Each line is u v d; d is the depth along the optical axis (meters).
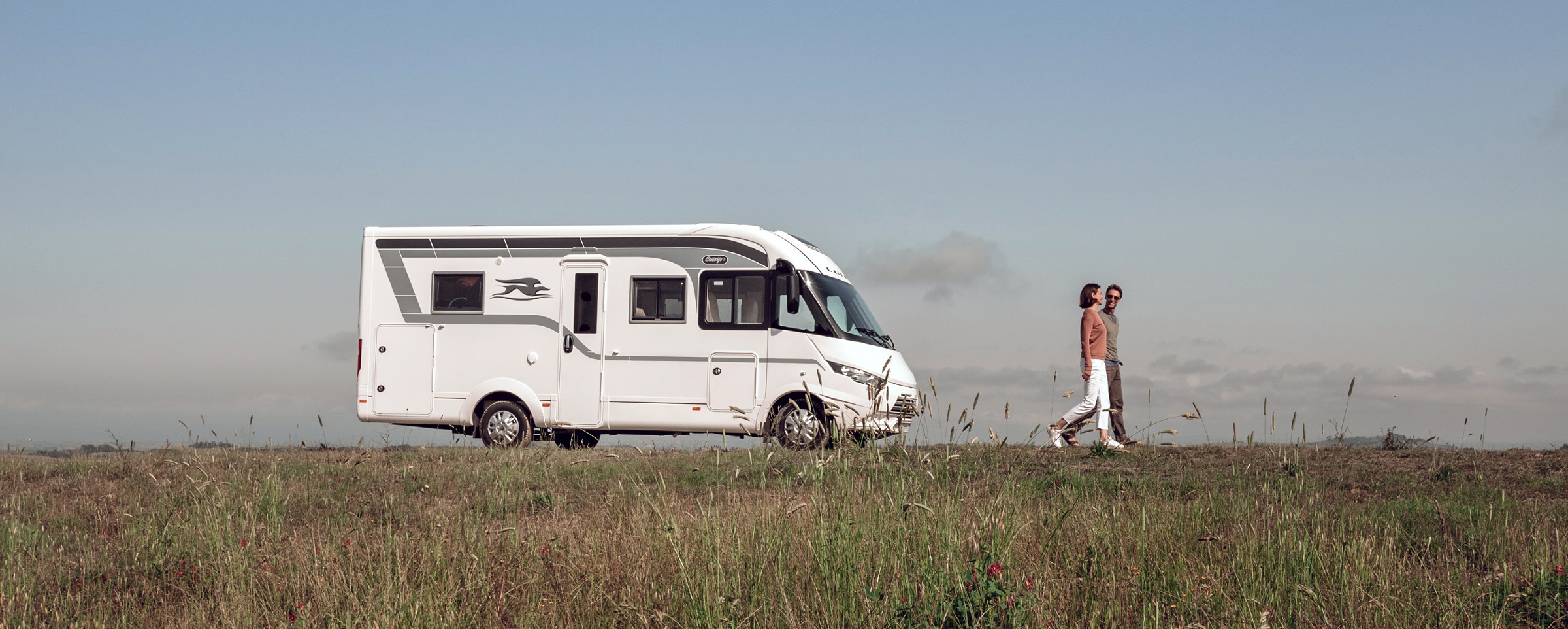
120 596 6.43
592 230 14.10
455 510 8.81
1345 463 10.04
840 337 13.49
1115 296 12.41
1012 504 7.47
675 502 8.13
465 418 14.10
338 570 6.30
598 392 13.89
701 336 13.76
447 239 14.32
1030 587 5.57
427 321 14.27
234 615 5.84
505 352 14.09
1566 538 6.82
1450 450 10.70
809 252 14.10
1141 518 7.13
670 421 13.75
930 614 5.07
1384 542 6.71
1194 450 11.06
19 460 12.43
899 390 13.52
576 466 11.17
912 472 7.95
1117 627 5.40
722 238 13.85
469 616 5.67
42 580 6.67
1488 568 6.45
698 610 5.41
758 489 9.08
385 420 14.24
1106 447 10.91
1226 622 5.40
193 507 8.94
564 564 6.45
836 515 6.49
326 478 10.76
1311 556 6.18
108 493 10.21
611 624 5.57
